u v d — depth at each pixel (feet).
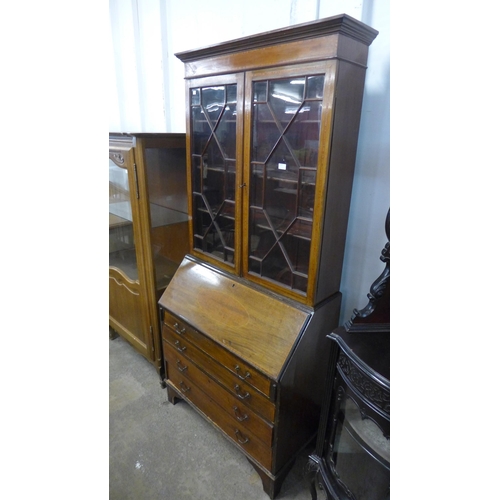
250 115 4.00
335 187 3.76
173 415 5.80
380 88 4.00
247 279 4.75
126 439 5.32
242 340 4.31
